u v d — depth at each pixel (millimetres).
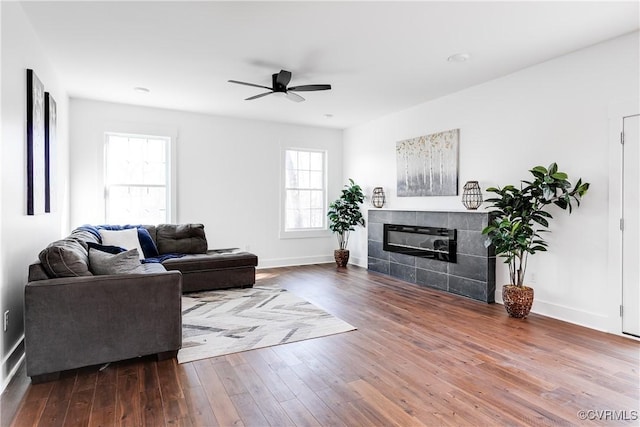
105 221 5160
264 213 6328
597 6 2568
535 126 3744
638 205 2994
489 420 1897
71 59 3562
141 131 5336
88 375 2387
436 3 2549
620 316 3104
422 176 5188
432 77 4090
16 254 2514
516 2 2521
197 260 4504
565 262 3492
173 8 2627
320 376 2383
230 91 4598
